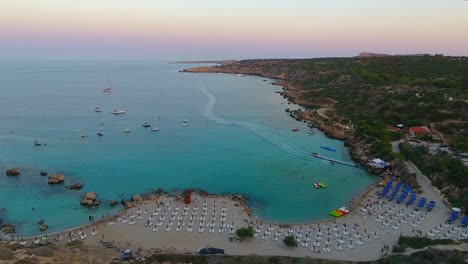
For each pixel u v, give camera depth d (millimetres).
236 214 82312
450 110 149250
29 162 121000
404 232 73812
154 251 66625
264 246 69188
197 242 70188
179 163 120250
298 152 132750
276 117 193250
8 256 56844
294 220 81750
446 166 98250
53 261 56781
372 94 195125
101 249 66500
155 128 166625
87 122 182625
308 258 63312
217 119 188625
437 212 81625
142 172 112000
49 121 185000
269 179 106938
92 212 85688
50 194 95938
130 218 79688
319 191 98500
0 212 86000
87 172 112000
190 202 87812
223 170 114000
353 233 74000
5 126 173375
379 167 109812
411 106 159875
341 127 157875
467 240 68375
